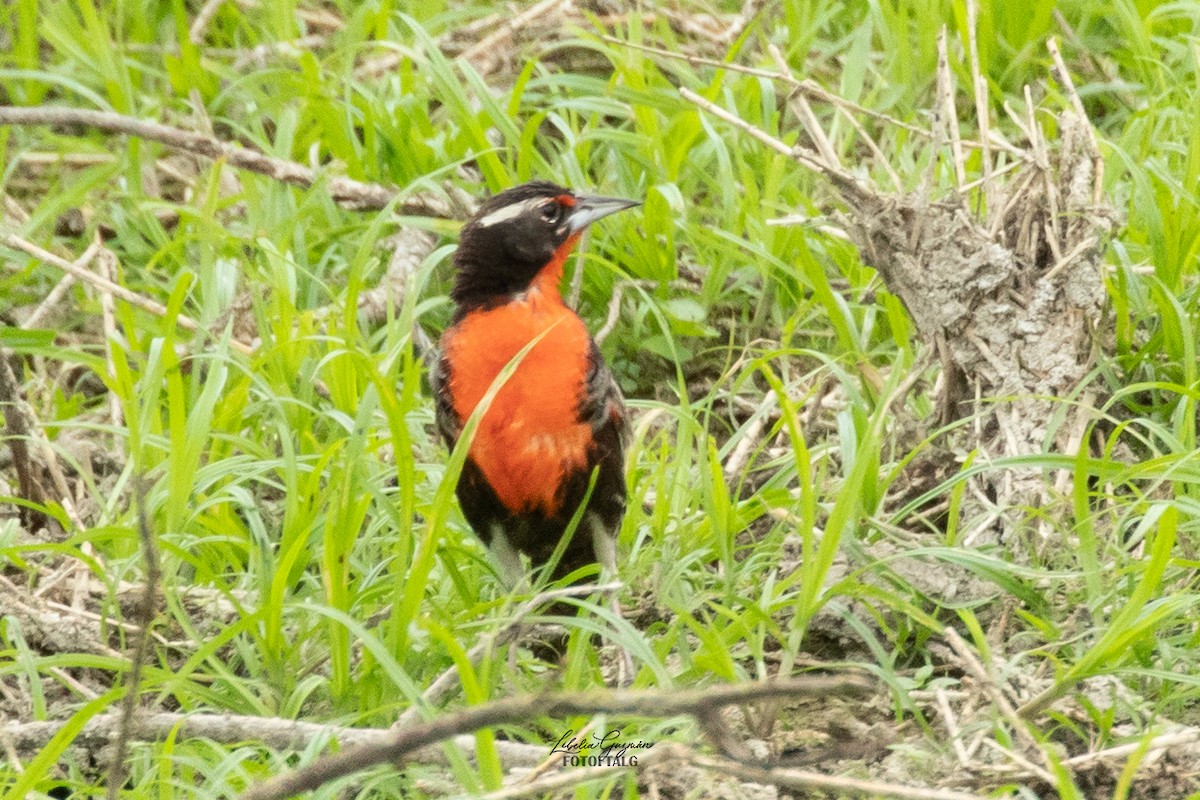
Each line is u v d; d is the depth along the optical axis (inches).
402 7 689.0
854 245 469.4
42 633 400.5
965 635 388.8
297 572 401.1
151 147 626.5
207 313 516.7
